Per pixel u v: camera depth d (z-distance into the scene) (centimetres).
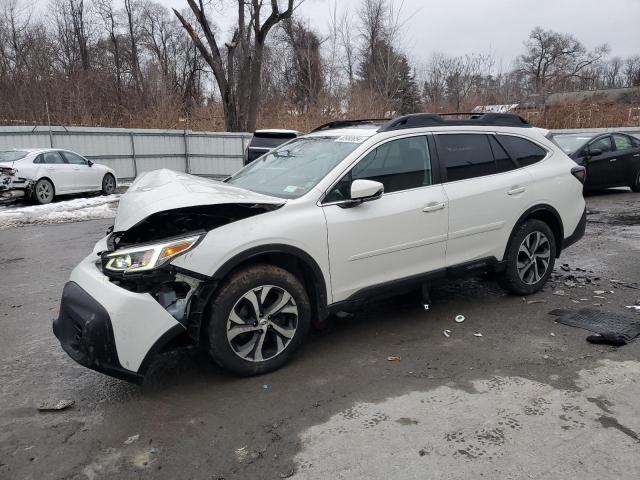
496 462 271
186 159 2277
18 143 1917
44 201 1490
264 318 371
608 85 6103
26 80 2636
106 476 269
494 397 338
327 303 400
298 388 358
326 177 404
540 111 2794
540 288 549
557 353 404
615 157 1307
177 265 331
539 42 5559
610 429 298
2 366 406
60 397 354
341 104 2803
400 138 446
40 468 276
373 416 319
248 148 1216
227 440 299
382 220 416
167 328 331
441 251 457
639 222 967
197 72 4600
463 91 2933
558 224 546
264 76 3734
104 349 321
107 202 1498
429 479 260
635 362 383
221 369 388
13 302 573
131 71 3653
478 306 516
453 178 468
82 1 4322
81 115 2567
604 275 620
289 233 371
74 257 800
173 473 271
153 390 360
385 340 438
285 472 269
